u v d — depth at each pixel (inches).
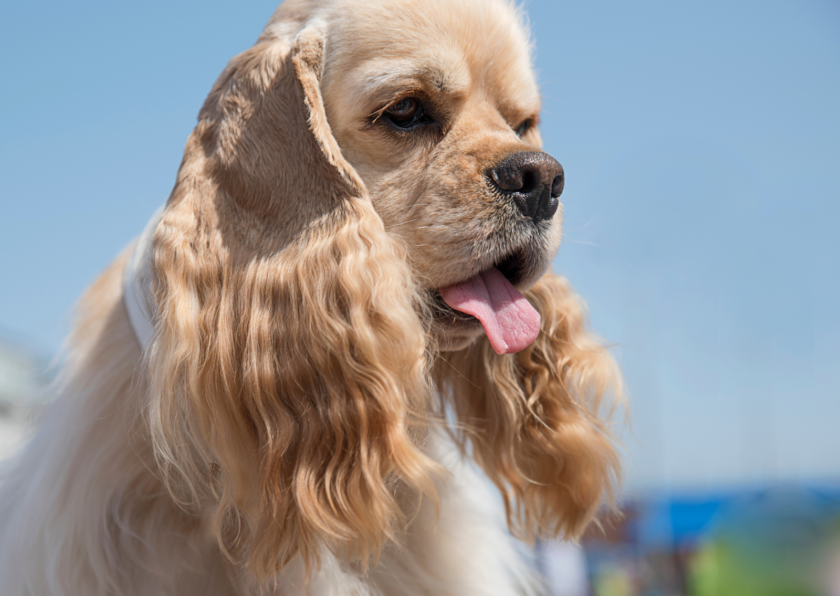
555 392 90.7
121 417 75.6
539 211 79.8
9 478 86.6
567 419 89.8
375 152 79.8
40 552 72.4
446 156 79.2
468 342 85.0
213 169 74.5
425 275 79.3
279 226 72.8
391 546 80.2
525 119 92.9
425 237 78.4
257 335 69.4
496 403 91.7
